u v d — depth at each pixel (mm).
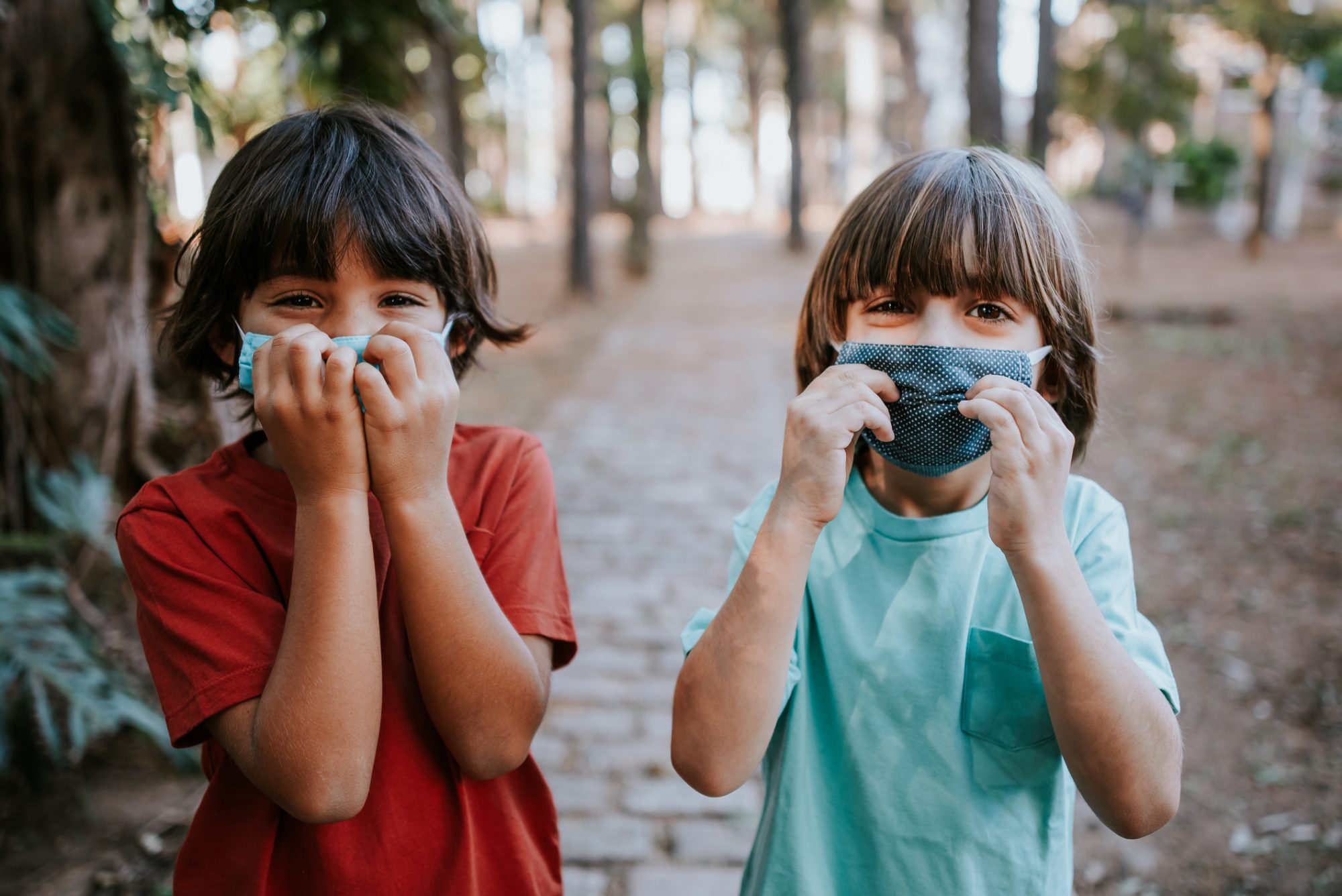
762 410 7012
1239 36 13625
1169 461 5449
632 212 15562
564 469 5570
